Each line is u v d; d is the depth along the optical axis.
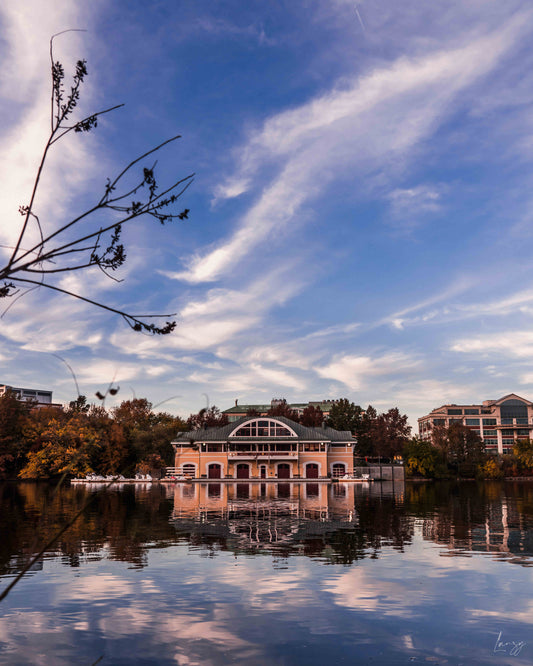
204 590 10.68
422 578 11.63
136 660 7.18
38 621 8.80
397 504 31.62
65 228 3.37
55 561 13.52
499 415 126.94
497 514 25.55
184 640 7.93
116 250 3.64
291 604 9.73
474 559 13.80
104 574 12.06
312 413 98.19
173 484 60.72
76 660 7.18
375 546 15.87
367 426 101.00
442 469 82.56
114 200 3.53
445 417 128.25
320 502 33.06
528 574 12.02
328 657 7.27
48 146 3.43
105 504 31.12
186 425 93.25
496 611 9.31
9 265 3.22
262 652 7.46
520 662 7.09
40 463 65.19
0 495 39.69
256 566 12.90
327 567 12.78
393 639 7.97
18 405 77.94
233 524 21.14
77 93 3.54
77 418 66.25
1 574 12.05
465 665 6.98
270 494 41.69
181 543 16.38
